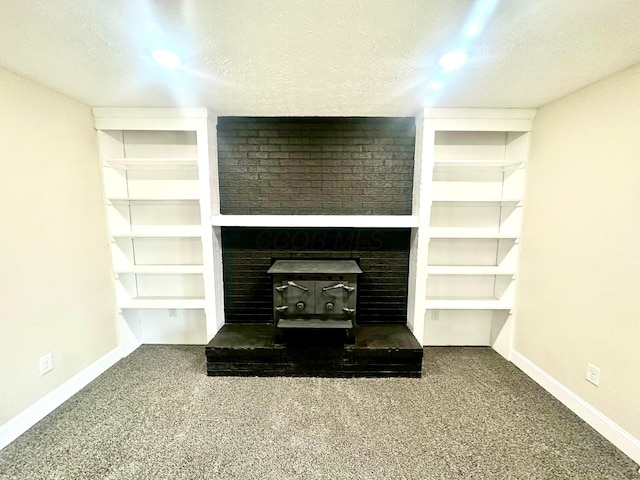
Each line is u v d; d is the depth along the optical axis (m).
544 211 2.35
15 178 1.84
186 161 2.57
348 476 1.57
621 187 1.75
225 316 3.00
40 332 2.01
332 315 2.48
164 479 1.55
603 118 1.86
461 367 2.65
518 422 1.97
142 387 2.34
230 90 2.09
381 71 1.78
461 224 2.91
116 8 1.19
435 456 1.69
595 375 1.91
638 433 1.66
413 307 2.79
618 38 1.42
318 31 1.37
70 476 1.57
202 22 1.29
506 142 2.79
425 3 1.17
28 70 1.78
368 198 2.87
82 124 2.36
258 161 2.83
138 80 1.92
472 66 1.72
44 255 2.04
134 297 2.96
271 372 2.50
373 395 2.24
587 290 1.97
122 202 2.81
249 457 1.69
